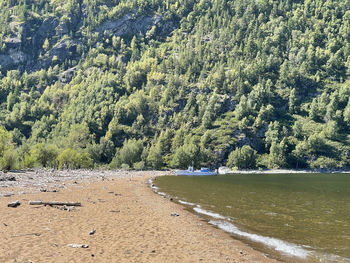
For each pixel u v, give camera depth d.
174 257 14.95
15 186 37.12
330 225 24.50
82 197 32.72
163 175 113.38
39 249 13.93
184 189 54.19
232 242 19.03
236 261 15.27
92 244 15.70
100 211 25.50
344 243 19.20
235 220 25.81
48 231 17.28
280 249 17.80
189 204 34.72
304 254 16.92
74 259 13.02
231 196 43.78
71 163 114.31
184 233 20.52
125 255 14.38
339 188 63.53
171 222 23.78
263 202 37.72
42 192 33.53
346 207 34.84
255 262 15.33
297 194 49.25
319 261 15.80
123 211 26.75
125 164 161.62
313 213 30.25
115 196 36.94
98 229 19.16
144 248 16.02
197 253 16.08
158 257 14.67
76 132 176.75
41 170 80.88
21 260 12.25
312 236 20.89
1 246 13.83
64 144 170.00
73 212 23.77
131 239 17.59
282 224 24.55
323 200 41.53
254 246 18.34
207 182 76.50
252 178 104.62
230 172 180.00
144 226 21.52
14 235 15.81
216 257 15.68
